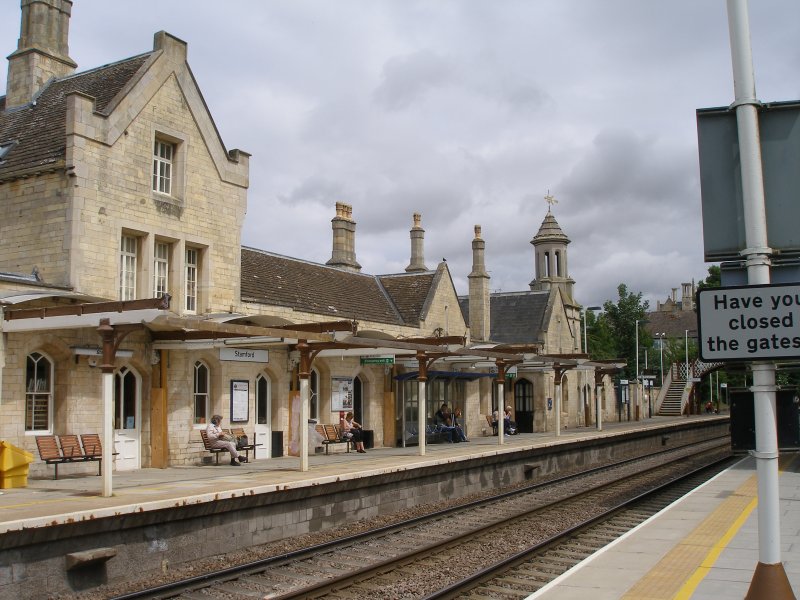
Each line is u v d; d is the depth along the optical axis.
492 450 22.34
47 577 10.09
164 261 19.30
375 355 23.89
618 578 8.52
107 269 17.48
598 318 67.00
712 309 5.18
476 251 36.72
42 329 14.40
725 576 8.55
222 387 20.45
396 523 14.40
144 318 12.57
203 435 19.14
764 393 5.40
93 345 16.91
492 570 10.51
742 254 5.35
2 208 17.84
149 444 18.25
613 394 50.06
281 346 22.06
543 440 28.69
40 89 20.89
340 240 33.06
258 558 12.41
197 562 12.15
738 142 5.39
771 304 5.07
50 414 16.45
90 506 11.21
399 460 19.39
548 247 50.22
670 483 20.31
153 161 18.97
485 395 35.16
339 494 15.35
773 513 5.38
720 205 5.48
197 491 12.93
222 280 20.64
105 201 17.50
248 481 14.60
